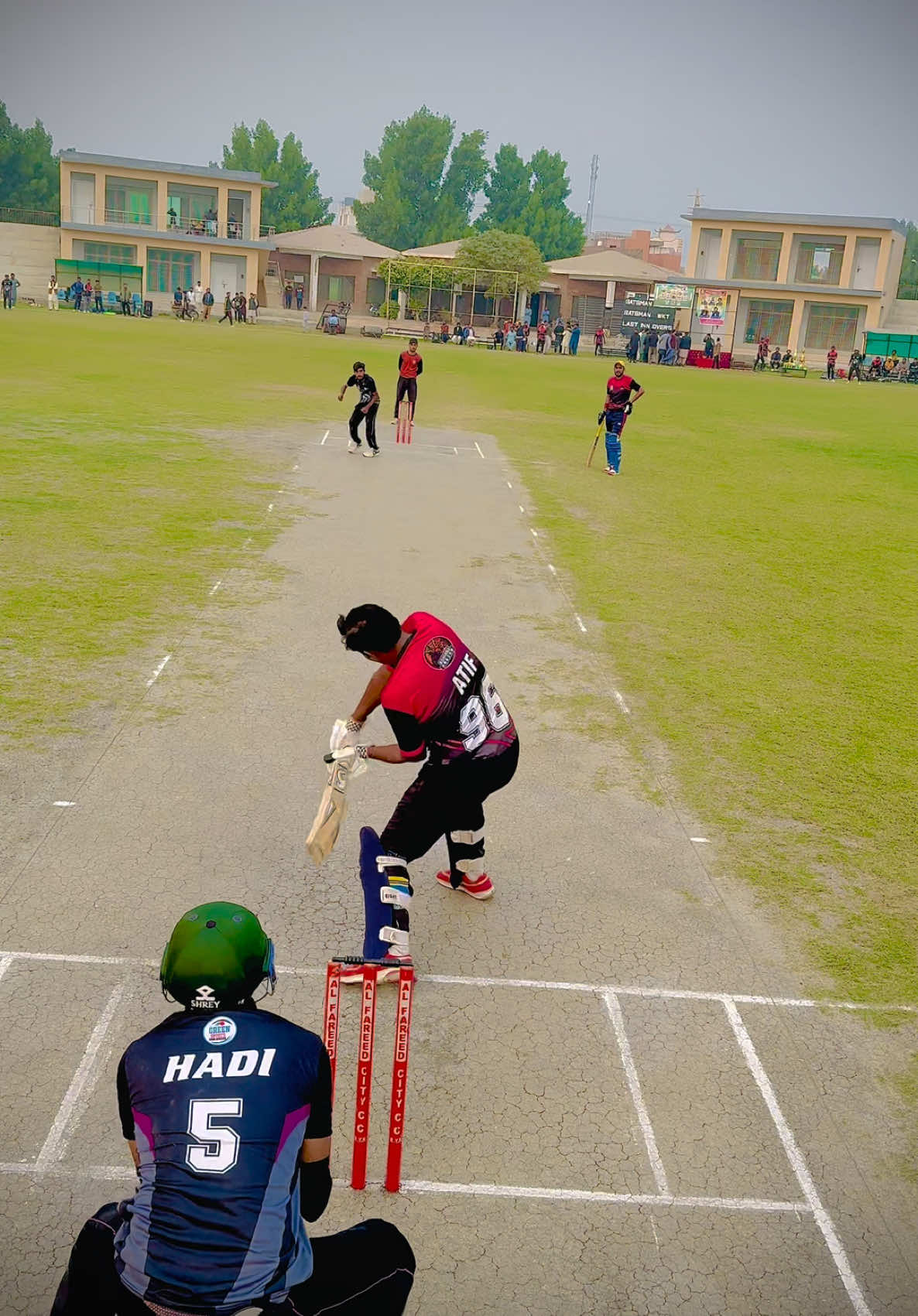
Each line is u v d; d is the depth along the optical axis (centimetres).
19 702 760
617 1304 359
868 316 6550
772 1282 371
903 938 571
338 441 1977
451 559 1229
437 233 10125
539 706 838
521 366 4553
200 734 735
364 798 673
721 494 1811
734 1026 495
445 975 514
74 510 1292
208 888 563
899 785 747
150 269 6506
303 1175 296
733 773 749
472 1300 355
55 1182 385
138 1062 284
